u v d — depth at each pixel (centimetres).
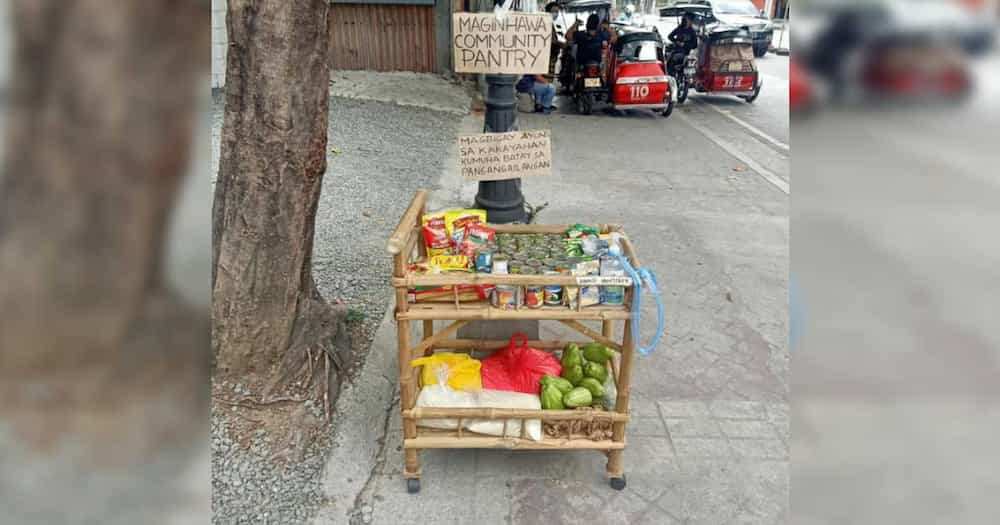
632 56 989
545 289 240
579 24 1184
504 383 270
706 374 343
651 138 872
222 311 283
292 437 277
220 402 284
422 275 236
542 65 358
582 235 284
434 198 575
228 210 275
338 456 273
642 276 238
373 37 1066
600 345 292
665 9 1348
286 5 247
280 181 271
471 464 274
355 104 894
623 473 268
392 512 250
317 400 292
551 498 259
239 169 270
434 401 255
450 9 1050
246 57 255
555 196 606
